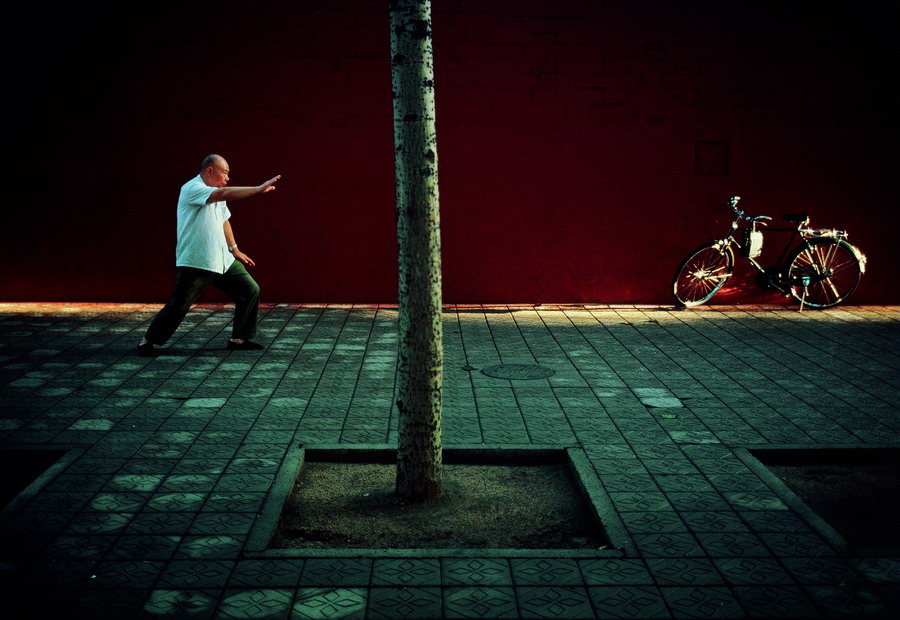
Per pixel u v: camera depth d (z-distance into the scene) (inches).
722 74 393.7
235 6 381.7
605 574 143.6
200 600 134.0
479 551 151.3
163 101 385.7
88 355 295.0
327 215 396.8
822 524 163.2
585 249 403.5
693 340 330.6
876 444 208.7
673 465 194.7
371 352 305.3
